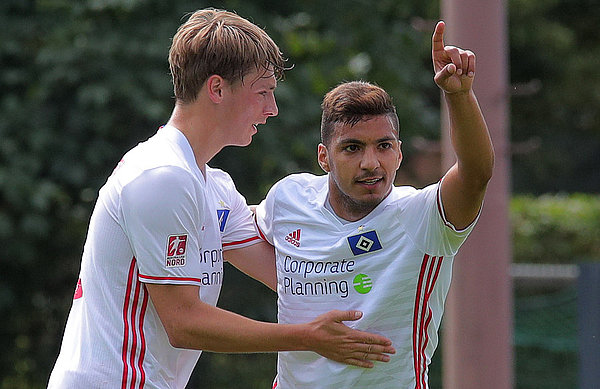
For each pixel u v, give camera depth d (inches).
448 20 756.0
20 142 1141.1
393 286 425.7
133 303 422.3
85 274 433.7
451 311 755.4
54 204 1210.6
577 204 1641.2
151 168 414.9
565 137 2517.2
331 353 412.5
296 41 1256.2
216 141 435.8
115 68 1133.7
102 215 426.0
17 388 1279.5
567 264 1503.4
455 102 391.5
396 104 1310.3
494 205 744.3
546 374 1028.5
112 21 1161.4
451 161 736.3
